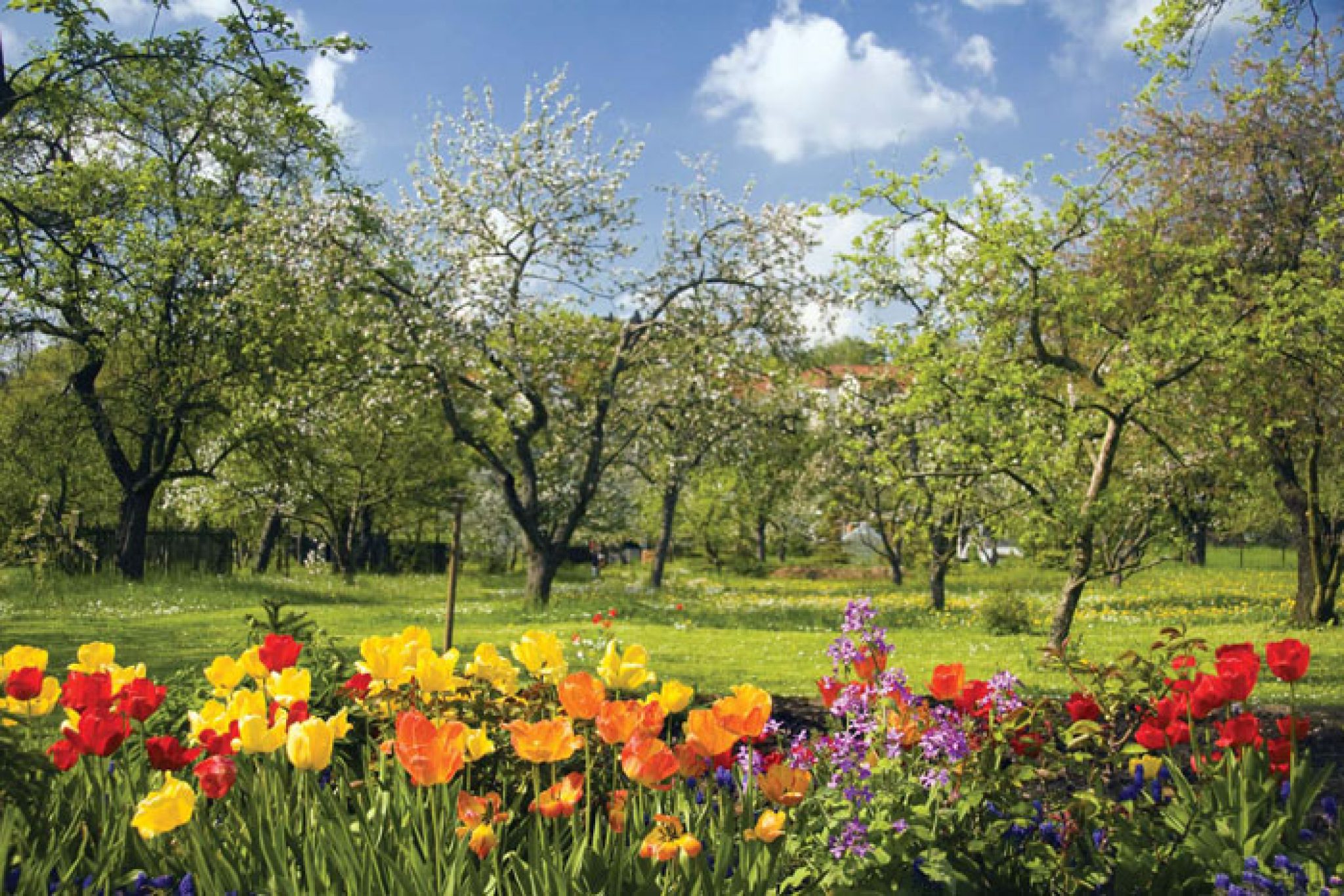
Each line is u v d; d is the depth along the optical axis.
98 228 25.94
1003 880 3.48
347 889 2.71
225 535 35.00
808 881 3.18
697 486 47.09
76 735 3.33
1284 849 3.61
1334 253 18.12
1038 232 14.56
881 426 24.25
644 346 27.47
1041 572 40.38
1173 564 44.19
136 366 28.23
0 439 28.39
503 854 3.26
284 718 3.09
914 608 27.38
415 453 39.28
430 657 3.79
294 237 23.28
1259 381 15.59
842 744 3.51
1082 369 15.05
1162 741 3.94
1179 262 15.88
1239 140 20.11
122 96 24.88
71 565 28.45
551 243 24.62
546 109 24.88
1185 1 12.28
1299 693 11.19
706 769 3.49
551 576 26.86
